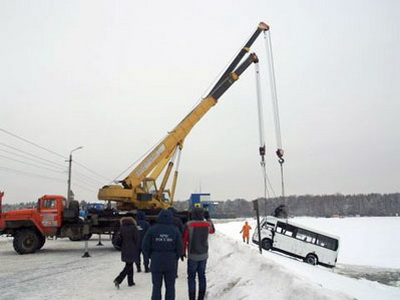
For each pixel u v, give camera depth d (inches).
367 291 630.5
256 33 971.9
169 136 920.9
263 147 826.8
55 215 695.7
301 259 1058.1
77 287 357.1
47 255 644.1
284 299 199.3
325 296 173.3
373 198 7721.5
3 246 861.8
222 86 986.7
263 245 1077.8
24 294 327.6
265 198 728.3
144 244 244.4
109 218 730.2
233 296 250.4
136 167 849.5
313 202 7731.3
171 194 919.7
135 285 363.9
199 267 280.2
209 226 288.2
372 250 1760.6
